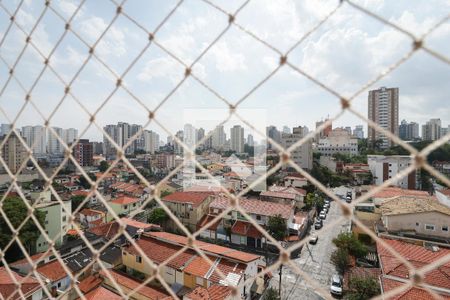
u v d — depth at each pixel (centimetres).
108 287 1039
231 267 1004
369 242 1439
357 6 116
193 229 1831
